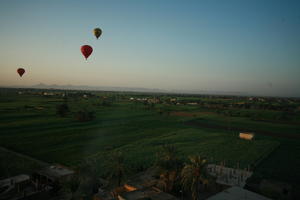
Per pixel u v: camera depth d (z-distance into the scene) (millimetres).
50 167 41375
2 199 31391
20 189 34688
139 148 63219
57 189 34281
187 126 108438
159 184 34000
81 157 53500
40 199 32500
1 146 60750
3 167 44719
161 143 70812
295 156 61719
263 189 36156
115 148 62750
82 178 37688
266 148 68312
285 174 46906
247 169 48969
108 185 37438
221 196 29969
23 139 68688
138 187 33469
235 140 79250
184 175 30078
